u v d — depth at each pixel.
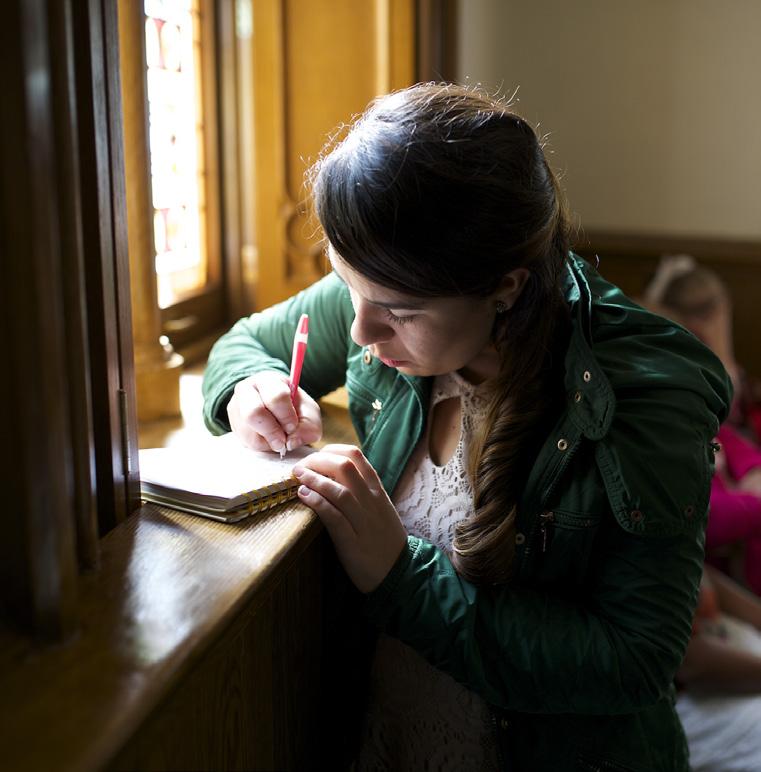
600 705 1.03
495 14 2.95
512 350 1.05
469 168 0.91
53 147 0.72
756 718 1.61
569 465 1.05
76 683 0.68
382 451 1.20
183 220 2.02
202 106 2.09
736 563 2.07
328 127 2.14
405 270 0.91
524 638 1.03
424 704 1.20
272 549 0.91
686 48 2.87
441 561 1.06
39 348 0.67
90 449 0.82
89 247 0.87
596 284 1.16
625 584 1.03
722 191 2.95
